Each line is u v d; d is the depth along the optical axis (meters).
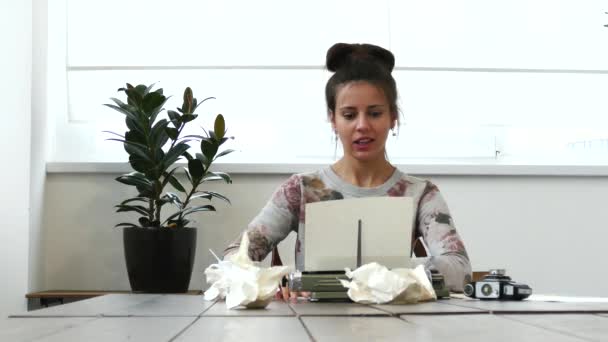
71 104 3.09
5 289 2.76
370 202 1.28
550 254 2.92
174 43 3.05
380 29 3.05
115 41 3.05
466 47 3.07
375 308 1.00
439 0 3.06
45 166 2.92
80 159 3.08
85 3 3.05
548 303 1.10
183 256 2.58
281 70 3.06
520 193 2.93
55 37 3.05
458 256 1.57
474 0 3.06
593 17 3.09
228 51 3.04
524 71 3.08
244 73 3.06
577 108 3.12
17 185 2.79
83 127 3.09
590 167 2.92
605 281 2.93
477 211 2.91
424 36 3.06
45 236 2.92
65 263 2.92
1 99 2.81
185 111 2.62
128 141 2.57
